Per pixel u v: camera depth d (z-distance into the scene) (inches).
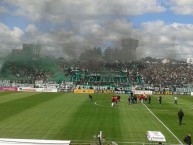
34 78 7465.6
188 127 2177.7
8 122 2228.1
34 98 4047.7
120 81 7224.4
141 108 3208.7
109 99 4087.1
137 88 6038.4
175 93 5482.3
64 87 5841.5
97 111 2881.4
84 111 2856.8
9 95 4483.3
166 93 5457.7
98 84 6835.6
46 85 6072.8
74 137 1808.6
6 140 1261.1
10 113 2647.6
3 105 3208.7
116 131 1995.6
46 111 2802.7
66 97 4279.0
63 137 1804.9
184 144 1692.9
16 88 5580.7
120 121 2363.4
